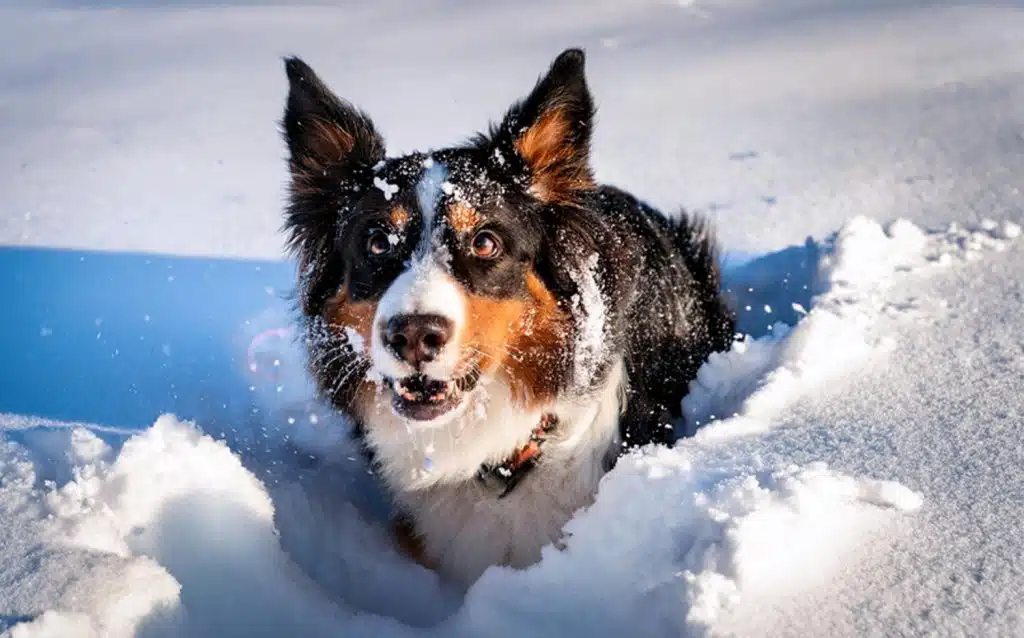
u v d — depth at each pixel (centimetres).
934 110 1027
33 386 507
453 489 424
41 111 1201
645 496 338
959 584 270
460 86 1174
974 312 474
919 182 792
